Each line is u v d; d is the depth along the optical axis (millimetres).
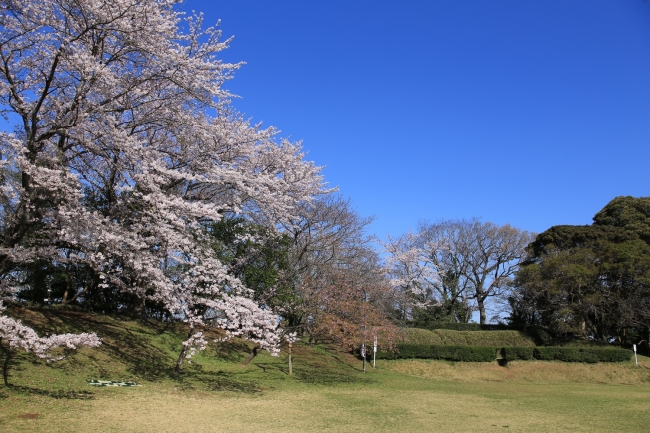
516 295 31266
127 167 10531
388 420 9656
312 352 21188
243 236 14055
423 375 21594
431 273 29188
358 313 16297
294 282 18047
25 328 7652
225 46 11000
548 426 9609
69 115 9539
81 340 8219
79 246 10039
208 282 11664
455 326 29453
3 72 9305
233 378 13836
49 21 9211
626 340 28062
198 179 10633
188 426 7895
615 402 13898
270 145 13922
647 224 27906
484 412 11305
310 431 8219
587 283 25406
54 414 7652
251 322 10969
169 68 10305
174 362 13641
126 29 9258
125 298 16547
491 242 33781
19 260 9406
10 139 8422
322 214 20266
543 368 23734
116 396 9625
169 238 9984
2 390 8516
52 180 8617
